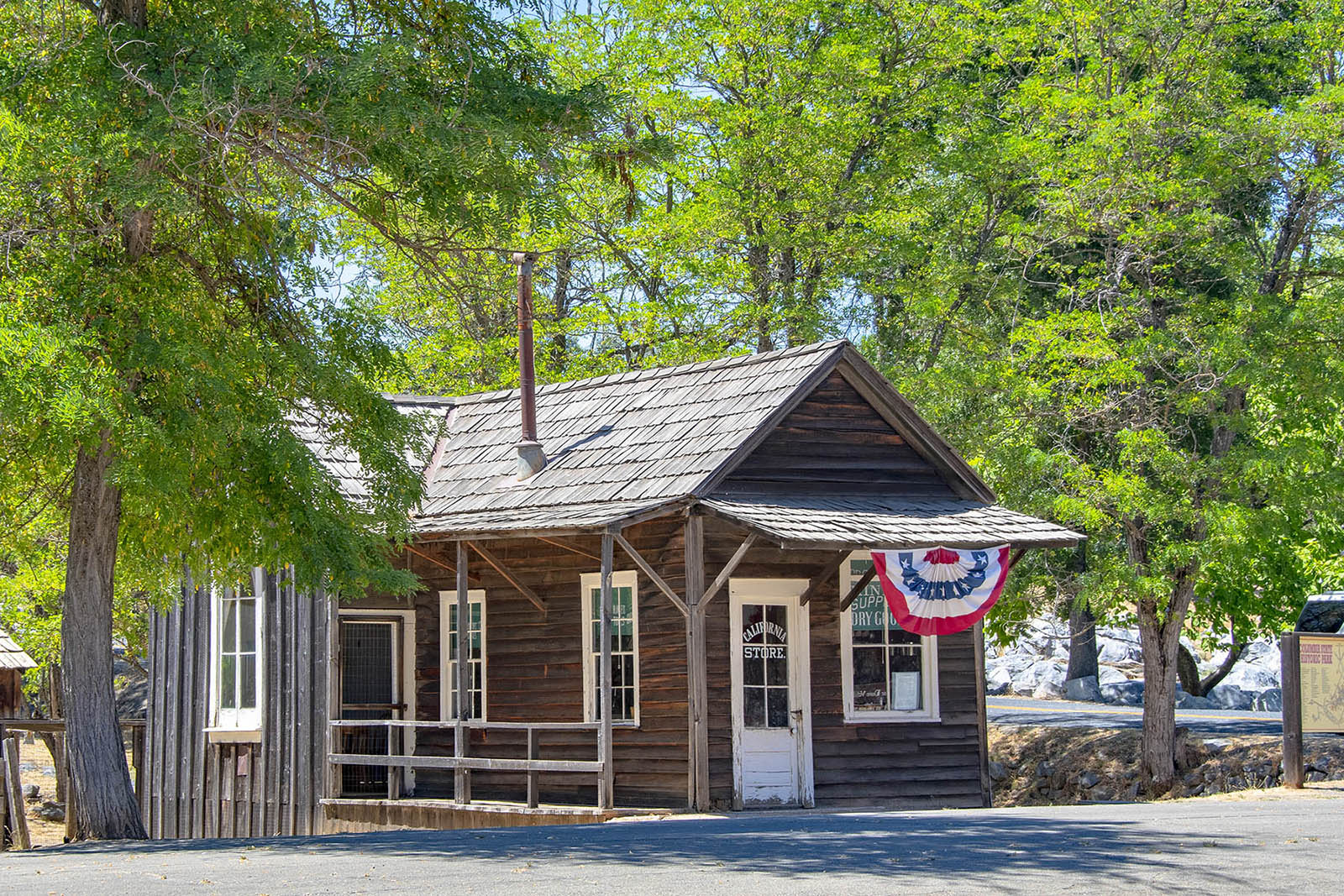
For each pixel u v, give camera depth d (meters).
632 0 34.00
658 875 9.15
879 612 20.59
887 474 20.92
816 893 8.24
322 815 21.02
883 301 35.69
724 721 19.12
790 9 33.09
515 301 23.66
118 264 14.90
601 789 18.03
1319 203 25.98
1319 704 17.55
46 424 14.12
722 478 18.72
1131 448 25.03
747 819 15.41
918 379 28.16
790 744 19.59
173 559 17.38
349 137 14.43
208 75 13.76
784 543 17.14
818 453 20.30
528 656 21.11
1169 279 28.50
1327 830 11.60
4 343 12.51
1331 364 24.41
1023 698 40.59
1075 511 24.97
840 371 20.67
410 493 16.58
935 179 34.81
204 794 22.62
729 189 32.03
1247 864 9.39
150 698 23.72
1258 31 27.23
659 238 33.22
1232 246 26.42
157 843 13.90
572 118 15.29
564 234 29.75
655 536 19.70
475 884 8.83
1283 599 33.44
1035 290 33.38
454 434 23.89
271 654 21.91
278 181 15.69
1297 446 24.47
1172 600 25.83
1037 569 27.98
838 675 20.11
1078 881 8.65
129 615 30.64
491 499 20.97
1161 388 26.66
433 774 22.00
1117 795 26.33
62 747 29.14
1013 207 32.97
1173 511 24.94
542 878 9.11
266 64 13.48
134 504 15.68
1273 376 24.75
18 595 27.47
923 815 14.68
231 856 11.35
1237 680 42.38
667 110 33.78
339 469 22.22
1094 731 28.44
